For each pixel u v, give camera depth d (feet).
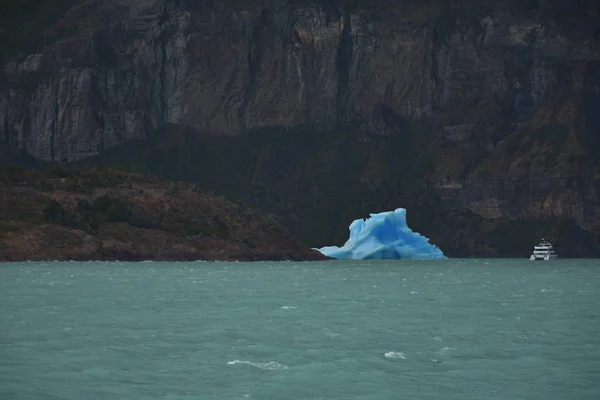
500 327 586.04
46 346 492.13
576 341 516.32
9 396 364.58
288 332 555.69
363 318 643.45
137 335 539.29
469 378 403.54
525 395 368.48
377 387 384.68
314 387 384.47
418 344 504.84
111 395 367.86
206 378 402.52
